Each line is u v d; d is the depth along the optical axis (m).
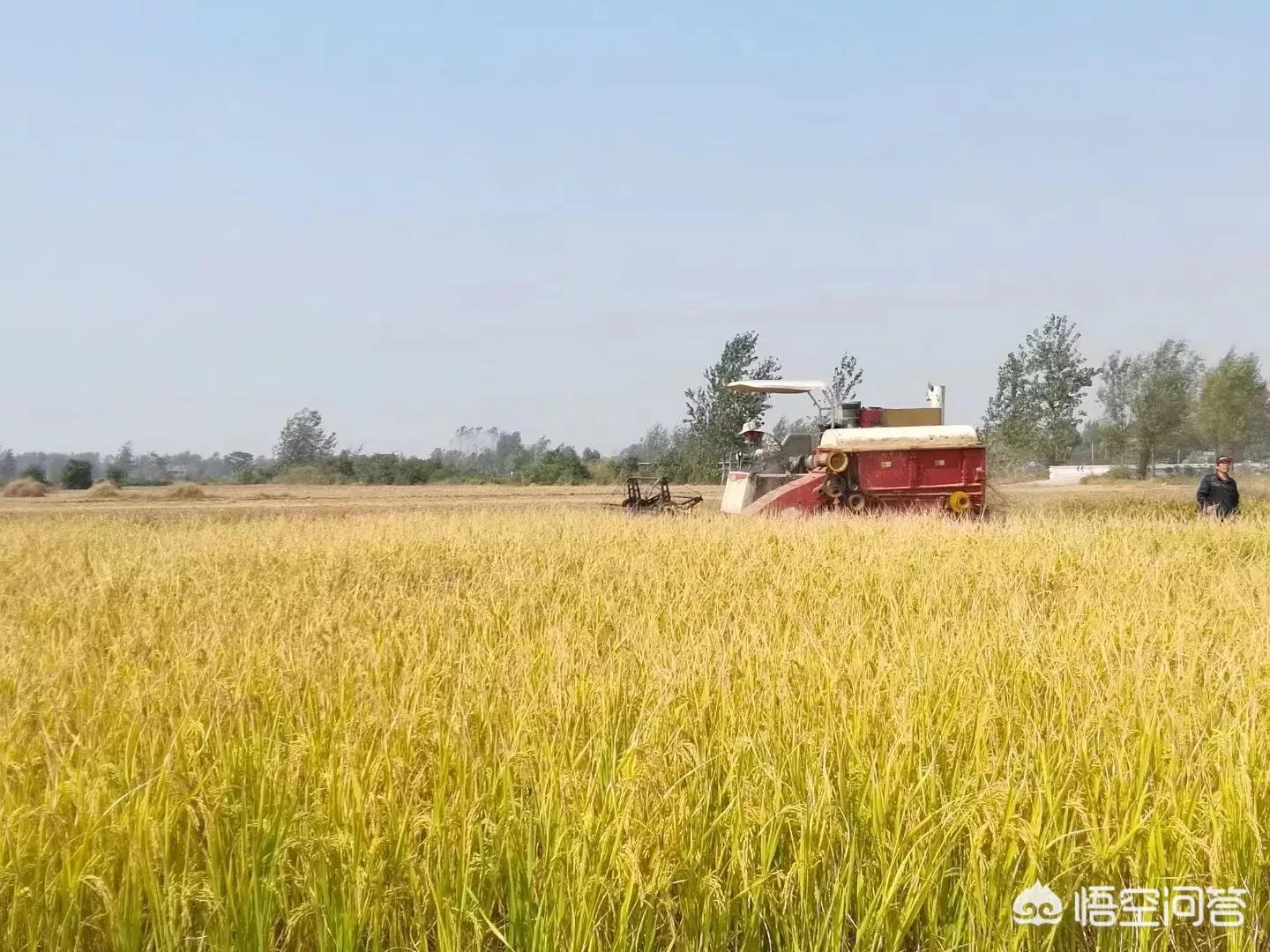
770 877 4.38
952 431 20.03
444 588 11.38
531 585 10.98
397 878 4.30
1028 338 81.00
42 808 4.21
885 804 4.60
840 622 8.59
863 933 4.24
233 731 5.40
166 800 4.48
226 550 14.23
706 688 5.87
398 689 6.27
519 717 5.43
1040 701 6.06
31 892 4.01
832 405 21.33
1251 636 7.43
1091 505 27.67
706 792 4.65
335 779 4.62
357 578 11.66
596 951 4.06
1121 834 4.48
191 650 7.44
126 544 15.58
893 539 13.98
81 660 7.20
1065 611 9.17
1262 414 75.75
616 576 11.66
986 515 20.09
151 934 4.13
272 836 4.35
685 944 4.23
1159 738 5.20
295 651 7.29
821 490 19.42
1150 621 8.09
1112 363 88.31
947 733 5.33
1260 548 14.16
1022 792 4.65
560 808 4.47
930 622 8.41
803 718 5.47
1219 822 4.48
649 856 4.28
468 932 4.21
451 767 4.89
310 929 4.21
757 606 9.48
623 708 5.79
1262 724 5.34
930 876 4.28
